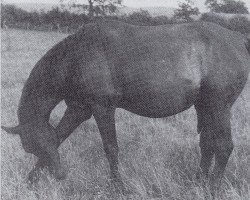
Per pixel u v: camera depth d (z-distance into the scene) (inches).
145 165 169.5
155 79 148.2
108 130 155.9
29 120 156.9
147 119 238.5
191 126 224.5
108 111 155.0
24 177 168.9
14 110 257.6
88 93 153.3
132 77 149.3
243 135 204.5
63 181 162.7
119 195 152.3
